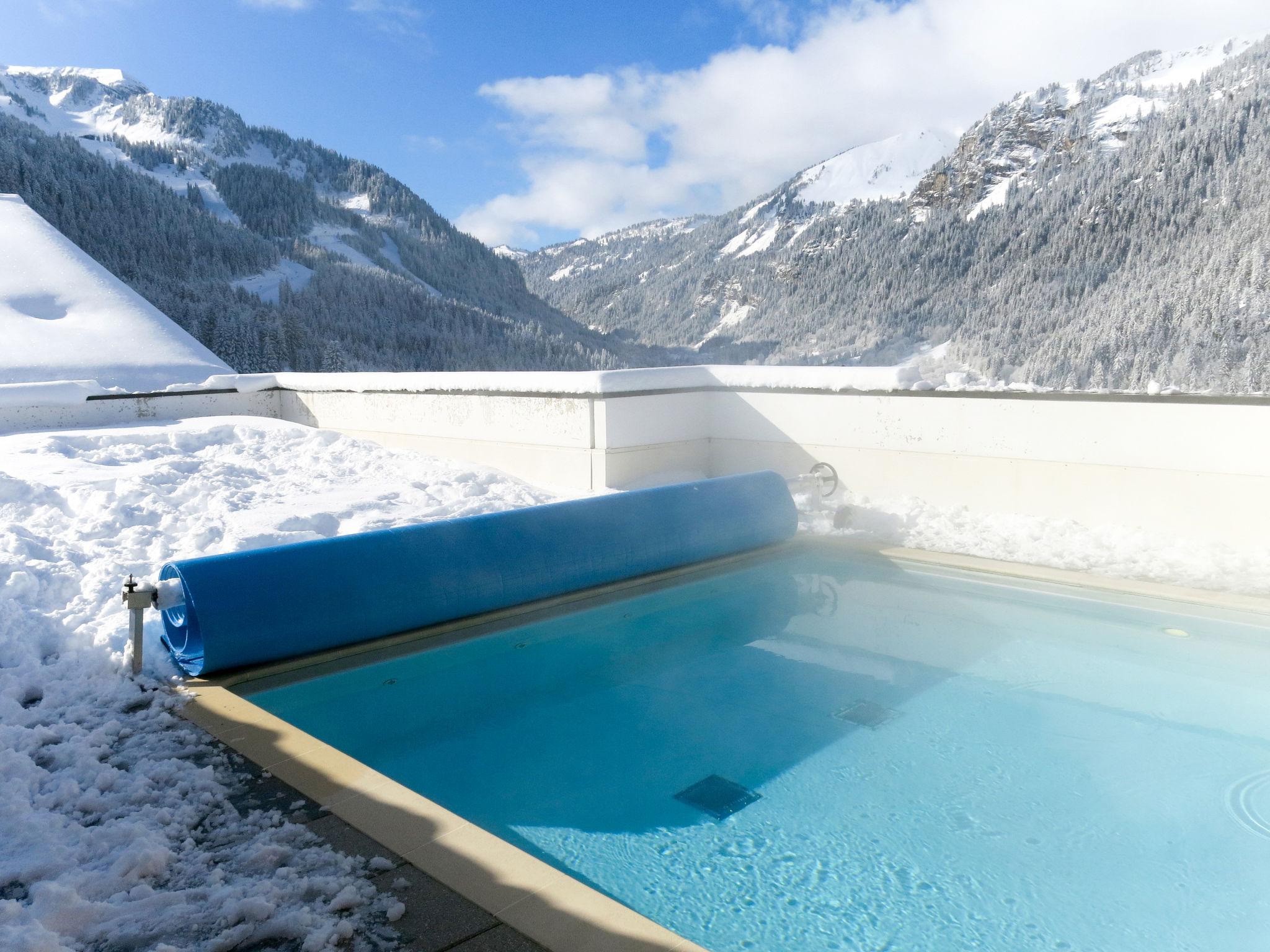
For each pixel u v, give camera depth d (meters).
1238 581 4.12
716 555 4.96
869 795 2.50
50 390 8.39
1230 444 4.63
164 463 6.16
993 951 1.80
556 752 2.84
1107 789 2.52
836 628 4.07
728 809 2.43
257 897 1.61
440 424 7.64
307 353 102.75
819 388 6.25
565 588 4.23
